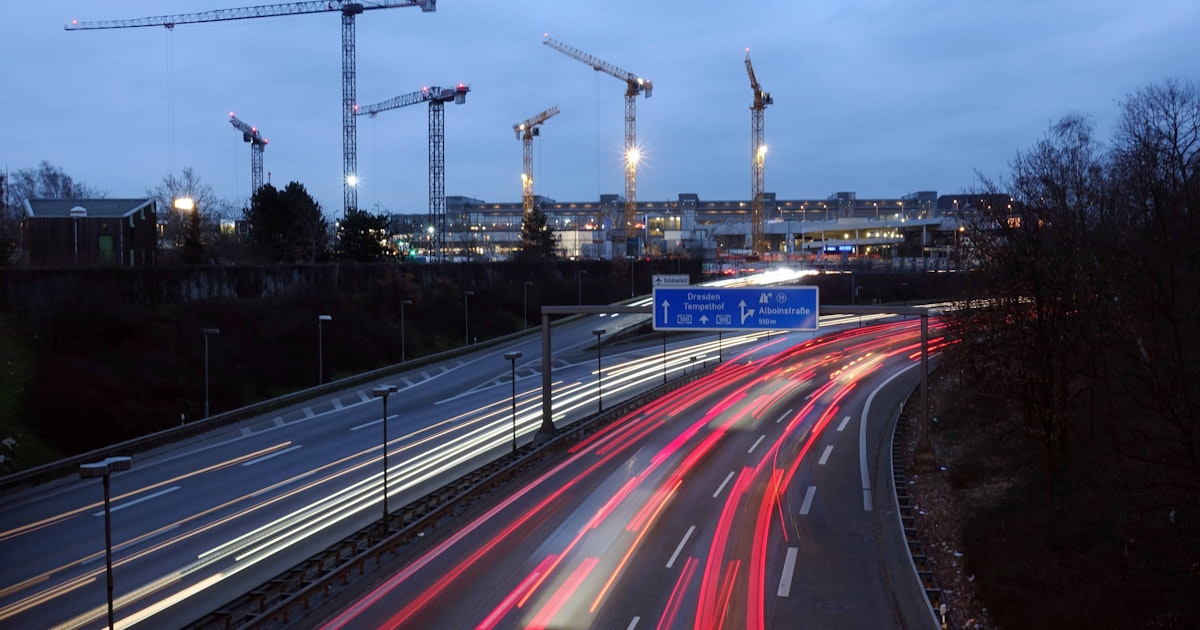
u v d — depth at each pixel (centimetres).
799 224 18912
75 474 3950
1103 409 3170
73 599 2484
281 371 6288
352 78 15112
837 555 2845
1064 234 3381
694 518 3244
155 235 7388
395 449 4509
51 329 5241
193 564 2773
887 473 4012
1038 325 3328
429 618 2267
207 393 5128
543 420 4762
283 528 3150
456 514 3275
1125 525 2512
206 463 4203
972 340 3991
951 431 4841
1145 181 3212
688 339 9788
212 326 6381
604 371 7444
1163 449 2444
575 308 4681
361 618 2267
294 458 4309
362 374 6731
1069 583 2341
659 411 5669
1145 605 2128
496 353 8350
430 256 14412
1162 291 2520
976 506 3359
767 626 2256
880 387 6625
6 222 9606
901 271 12719
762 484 3781
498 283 11044
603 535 3019
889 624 2288
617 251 18612
